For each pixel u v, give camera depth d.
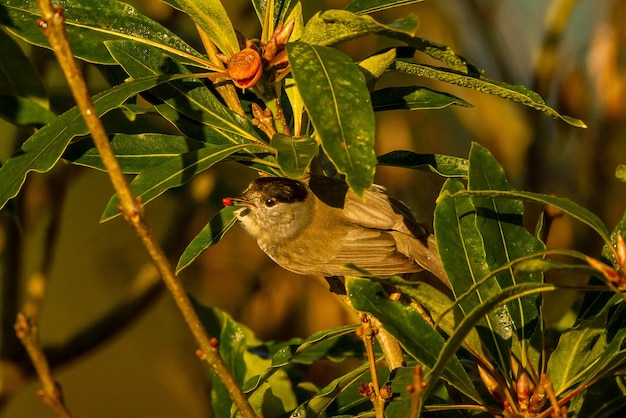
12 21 8.45
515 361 7.47
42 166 7.52
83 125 7.58
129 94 7.62
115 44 8.23
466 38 14.05
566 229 13.16
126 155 8.31
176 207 14.05
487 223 7.80
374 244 9.30
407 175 13.76
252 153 8.51
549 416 7.01
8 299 12.18
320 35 7.36
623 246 6.54
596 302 7.93
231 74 7.87
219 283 14.22
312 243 9.35
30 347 5.75
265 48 7.97
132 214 5.71
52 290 15.50
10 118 9.80
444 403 7.96
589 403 7.46
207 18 8.12
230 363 9.82
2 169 7.60
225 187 13.91
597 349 7.41
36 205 12.60
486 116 13.52
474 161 7.92
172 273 5.90
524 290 6.35
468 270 7.69
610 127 13.28
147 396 15.80
